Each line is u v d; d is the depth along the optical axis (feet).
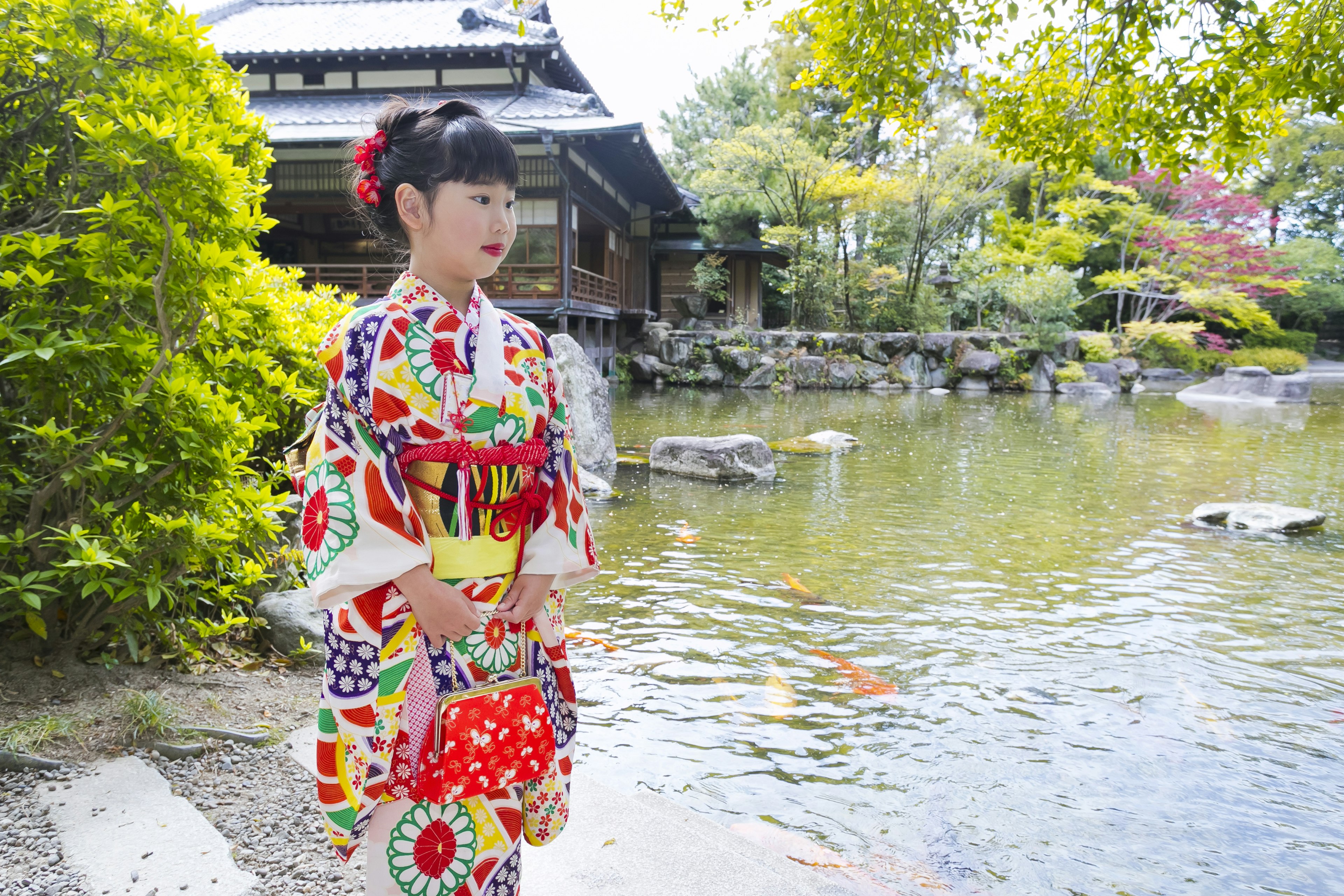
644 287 82.94
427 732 3.52
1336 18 9.80
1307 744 9.28
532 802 3.94
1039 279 72.64
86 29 7.27
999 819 7.66
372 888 3.60
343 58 55.52
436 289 3.75
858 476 27.35
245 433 8.23
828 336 72.79
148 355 7.64
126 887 5.25
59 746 6.91
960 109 71.56
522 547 3.86
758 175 75.72
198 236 7.91
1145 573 16.14
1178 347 89.15
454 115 3.70
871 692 10.48
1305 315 109.19
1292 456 32.63
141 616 8.55
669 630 12.66
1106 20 11.40
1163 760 8.85
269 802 6.45
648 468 28.66
